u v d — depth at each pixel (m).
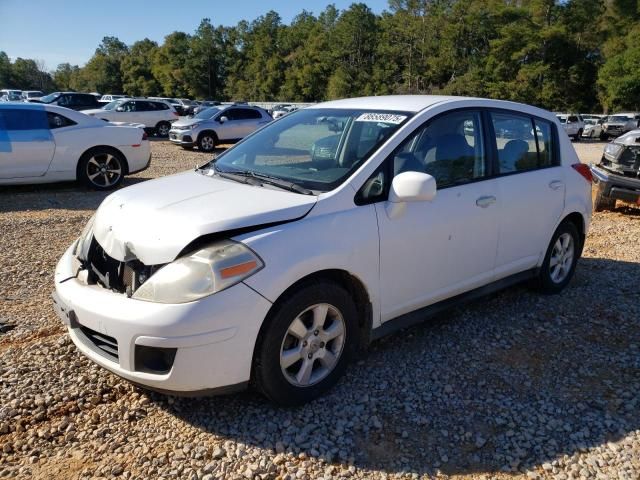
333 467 2.66
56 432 2.88
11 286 4.98
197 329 2.64
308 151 3.73
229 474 2.60
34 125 9.38
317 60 96.50
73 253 3.43
